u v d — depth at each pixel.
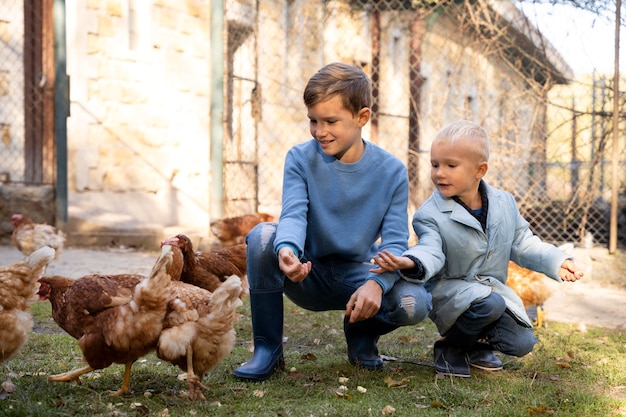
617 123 8.12
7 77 10.52
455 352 3.74
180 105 11.10
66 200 10.12
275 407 3.04
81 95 10.10
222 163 9.69
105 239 10.16
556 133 9.39
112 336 3.03
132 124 10.57
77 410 2.90
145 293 2.97
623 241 8.90
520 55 9.84
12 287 3.38
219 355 3.11
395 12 12.55
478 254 3.58
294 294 3.80
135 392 3.24
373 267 3.72
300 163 3.64
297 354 4.17
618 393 3.47
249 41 11.64
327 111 3.35
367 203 3.63
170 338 2.98
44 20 10.33
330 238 3.60
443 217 3.58
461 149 3.51
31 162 10.68
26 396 3.06
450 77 10.65
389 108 13.23
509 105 9.52
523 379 3.64
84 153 10.19
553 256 3.58
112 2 10.31
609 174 9.05
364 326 3.79
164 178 10.91
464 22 10.68
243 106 11.57
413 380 3.57
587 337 4.94
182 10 11.08
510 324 3.62
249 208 11.29
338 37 12.64
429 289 3.66
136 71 10.59
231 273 5.17
